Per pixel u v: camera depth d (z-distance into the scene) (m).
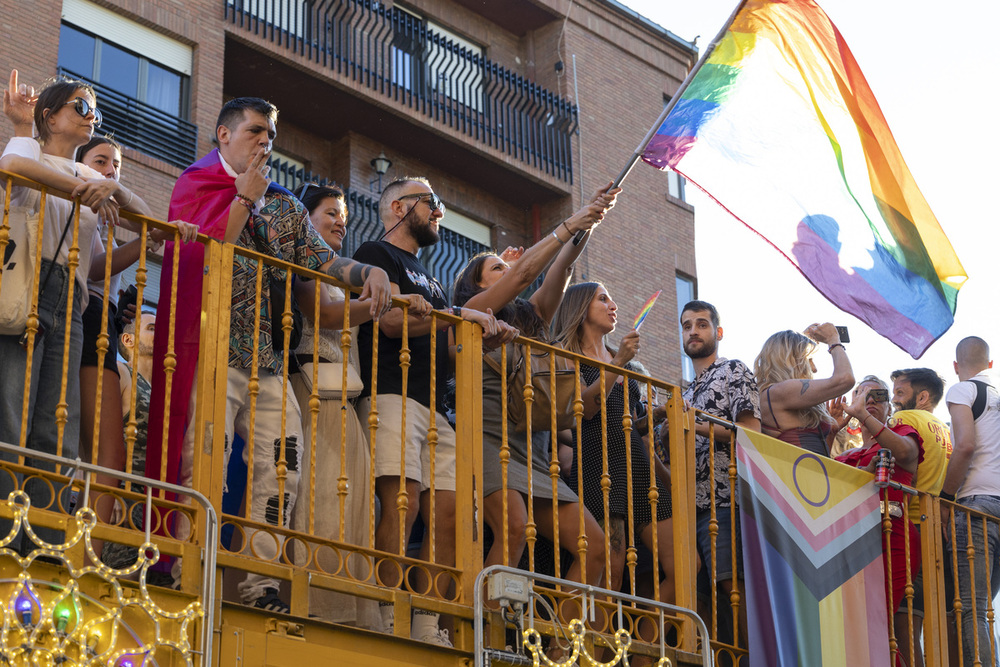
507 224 21.23
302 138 19.56
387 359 6.96
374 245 7.23
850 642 7.85
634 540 7.96
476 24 21.75
